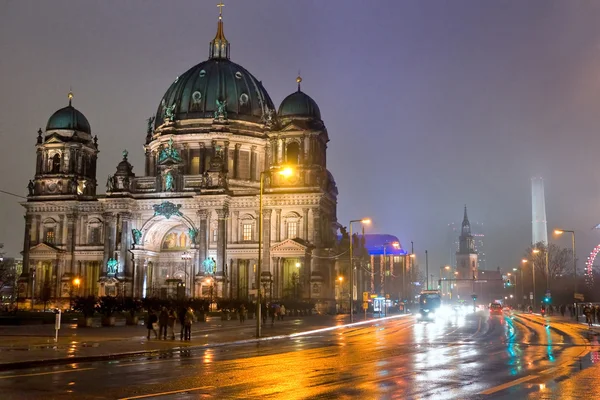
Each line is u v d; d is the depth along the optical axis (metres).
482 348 46.88
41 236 143.00
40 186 144.00
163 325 55.94
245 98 150.62
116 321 87.12
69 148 145.12
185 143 145.25
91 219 141.50
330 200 141.12
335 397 24.11
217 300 111.38
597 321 94.31
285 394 24.81
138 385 27.38
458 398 23.77
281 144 134.38
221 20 163.38
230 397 24.11
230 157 143.75
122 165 137.00
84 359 38.50
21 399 23.73
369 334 66.38
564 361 37.00
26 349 43.56
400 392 25.30
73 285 138.88
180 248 140.88
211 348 49.06
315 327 78.81
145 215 136.75
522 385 27.06
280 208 132.00
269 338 60.03
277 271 129.62
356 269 163.25
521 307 188.62
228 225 133.25
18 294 140.00
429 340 56.09
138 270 134.38
